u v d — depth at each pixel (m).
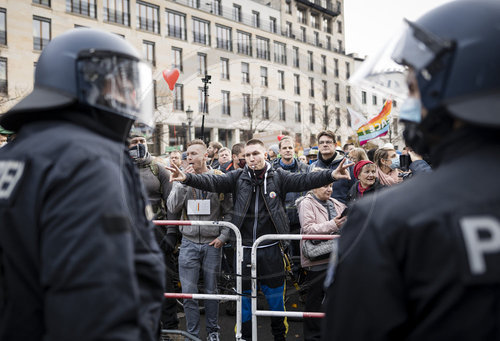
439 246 0.64
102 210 0.78
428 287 0.64
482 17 0.71
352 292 0.72
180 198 2.78
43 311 0.82
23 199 0.80
